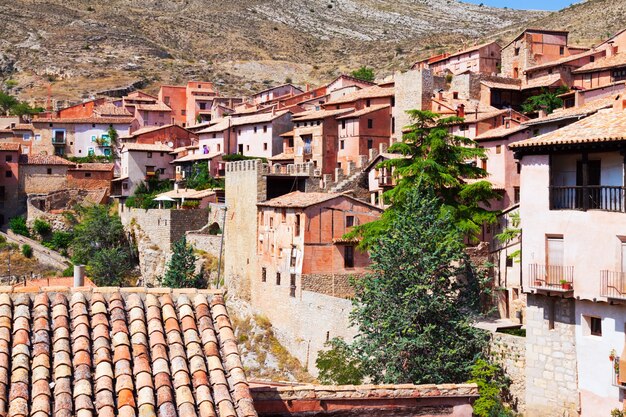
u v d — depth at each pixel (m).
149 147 169.25
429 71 129.50
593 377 51.44
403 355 60.88
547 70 140.12
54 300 24.97
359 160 120.75
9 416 20.75
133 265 138.88
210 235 123.62
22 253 141.38
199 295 26.02
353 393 26.84
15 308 24.42
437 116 81.88
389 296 62.78
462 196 78.94
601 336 51.19
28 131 190.38
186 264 119.38
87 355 22.95
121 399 21.62
